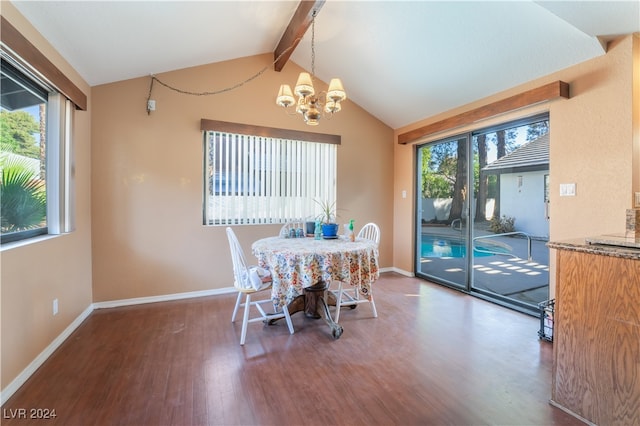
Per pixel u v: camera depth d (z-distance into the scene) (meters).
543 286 3.02
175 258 3.48
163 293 3.43
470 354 2.23
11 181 1.96
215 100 3.63
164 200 3.42
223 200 3.71
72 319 2.65
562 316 1.65
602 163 2.46
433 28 2.77
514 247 3.29
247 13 2.84
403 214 4.71
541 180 3.04
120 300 3.26
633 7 1.98
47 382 1.88
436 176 4.27
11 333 1.79
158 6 2.26
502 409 1.65
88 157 3.04
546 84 2.73
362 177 4.63
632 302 1.39
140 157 3.30
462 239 3.88
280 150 4.02
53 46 2.28
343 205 4.48
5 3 1.72
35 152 2.21
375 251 2.80
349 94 4.41
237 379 1.92
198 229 3.58
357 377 1.94
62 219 2.42
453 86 3.44
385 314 3.03
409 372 2.00
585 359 1.55
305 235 3.22
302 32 3.08
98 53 2.59
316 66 3.98
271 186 3.97
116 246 3.23
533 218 3.11
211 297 3.56
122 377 1.93
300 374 1.97
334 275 2.44
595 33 2.27
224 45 3.31
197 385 1.85
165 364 2.09
